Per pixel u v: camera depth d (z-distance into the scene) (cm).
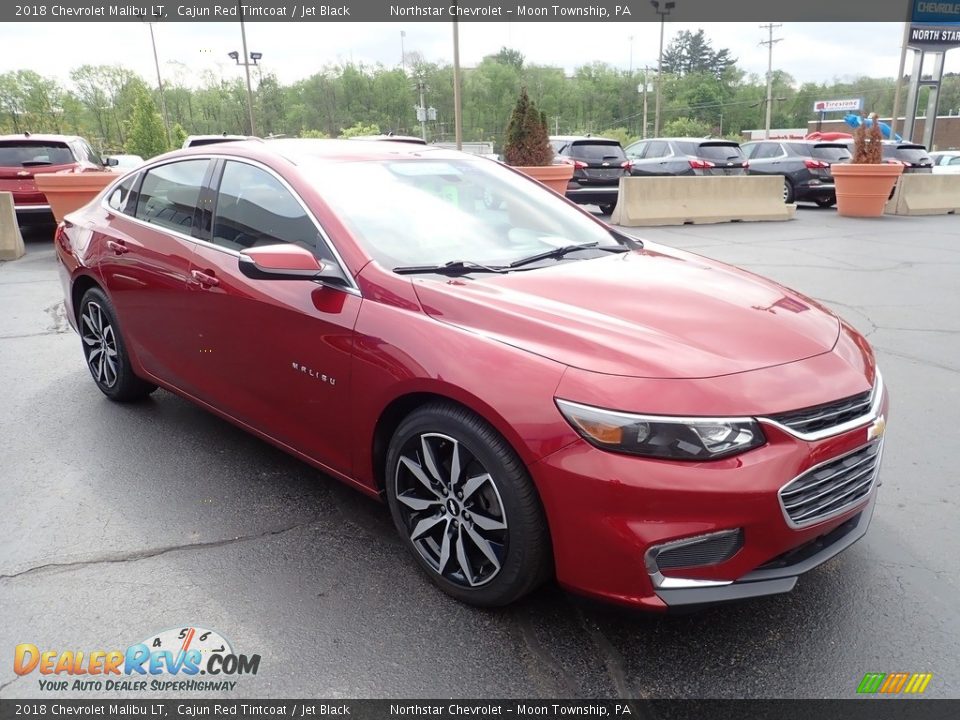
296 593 272
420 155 377
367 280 282
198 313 349
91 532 311
